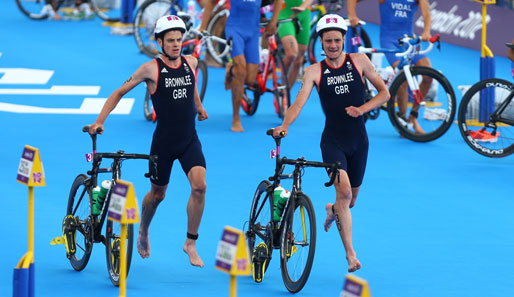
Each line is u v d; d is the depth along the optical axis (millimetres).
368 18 70875
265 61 43719
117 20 69438
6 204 29312
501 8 57469
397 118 38969
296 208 22141
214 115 43750
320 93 23328
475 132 37469
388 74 40906
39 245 25500
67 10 72562
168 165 23141
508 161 36000
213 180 32625
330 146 23531
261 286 22516
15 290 17609
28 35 64188
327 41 22859
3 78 50719
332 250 25438
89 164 34656
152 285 22391
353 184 24359
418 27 64625
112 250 22031
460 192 31594
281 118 42500
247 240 23875
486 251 25484
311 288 22312
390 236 26719
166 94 22641
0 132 39531
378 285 22641
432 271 23766
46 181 32219
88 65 54781
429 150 37656
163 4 57656
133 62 56000
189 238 23594
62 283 22438
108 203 22250
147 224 23797
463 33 61250
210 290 22094
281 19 43406
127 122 41875
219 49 54969
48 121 41750
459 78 51969
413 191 31625
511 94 35938
